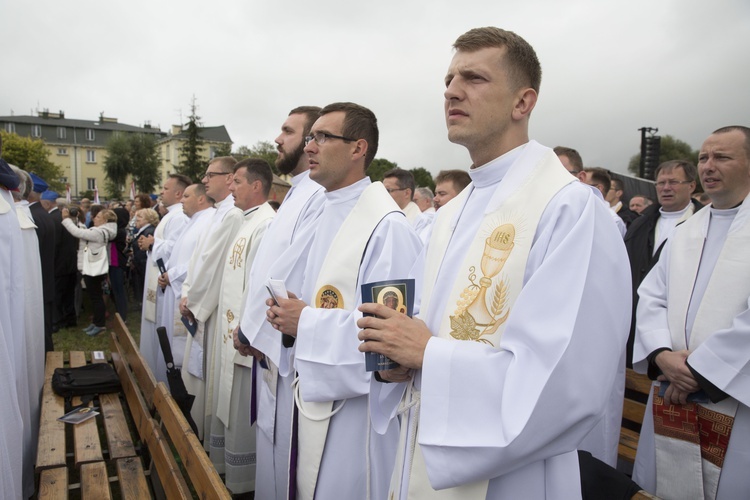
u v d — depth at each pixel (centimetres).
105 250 734
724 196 234
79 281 847
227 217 376
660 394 229
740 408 202
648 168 1405
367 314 141
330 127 230
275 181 597
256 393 289
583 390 111
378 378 157
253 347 261
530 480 125
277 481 250
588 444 279
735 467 202
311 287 234
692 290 235
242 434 321
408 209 540
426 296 155
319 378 196
